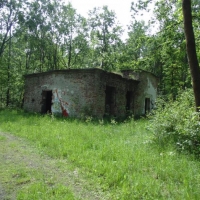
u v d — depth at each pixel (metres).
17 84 23.56
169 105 8.98
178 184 4.00
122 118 14.91
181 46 10.96
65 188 3.73
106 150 5.81
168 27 10.77
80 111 13.55
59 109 14.66
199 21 10.38
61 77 14.76
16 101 26.08
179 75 23.56
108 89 15.30
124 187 3.75
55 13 27.27
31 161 5.23
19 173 4.39
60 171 4.62
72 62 32.72
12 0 22.36
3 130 9.09
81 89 13.70
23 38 25.38
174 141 6.36
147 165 4.89
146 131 8.62
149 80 19.34
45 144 6.71
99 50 31.77
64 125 10.04
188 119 6.35
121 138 7.52
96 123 11.16
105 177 4.26
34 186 3.75
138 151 5.76
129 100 17.39
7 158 5.37
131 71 18.11
